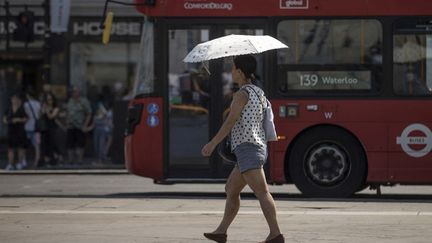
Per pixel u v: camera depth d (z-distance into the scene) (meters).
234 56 14.19
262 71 21.97
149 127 22.33
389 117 21.59
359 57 21.78
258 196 13.84
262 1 22.00
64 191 25.28
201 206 20.06
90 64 39.97
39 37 39.94
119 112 30.17
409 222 17.30
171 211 19.12
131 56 39.91
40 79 40.59
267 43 14.30
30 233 16.09
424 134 21.55
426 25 21.64
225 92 22.23
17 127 33.84
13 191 25.28
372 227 16.64
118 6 39.03
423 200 21.75
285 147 21.81
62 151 36.50
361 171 21.73
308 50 21.91
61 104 39.78
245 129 13.77
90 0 39.12
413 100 21.59
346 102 21.67
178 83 22.30
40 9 39.50
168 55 22.30
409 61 21.69
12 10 39.41
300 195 23.34
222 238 14.28
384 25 21.72
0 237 15.66
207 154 13.73
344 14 21.81
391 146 21.61
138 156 22.44
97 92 40.09
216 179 22.20
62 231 16.30
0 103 40.59
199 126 22.30
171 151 22.34
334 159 21.83
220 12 22.06
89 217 18.19
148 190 25.58
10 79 40.56
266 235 15.74
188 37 22.27
